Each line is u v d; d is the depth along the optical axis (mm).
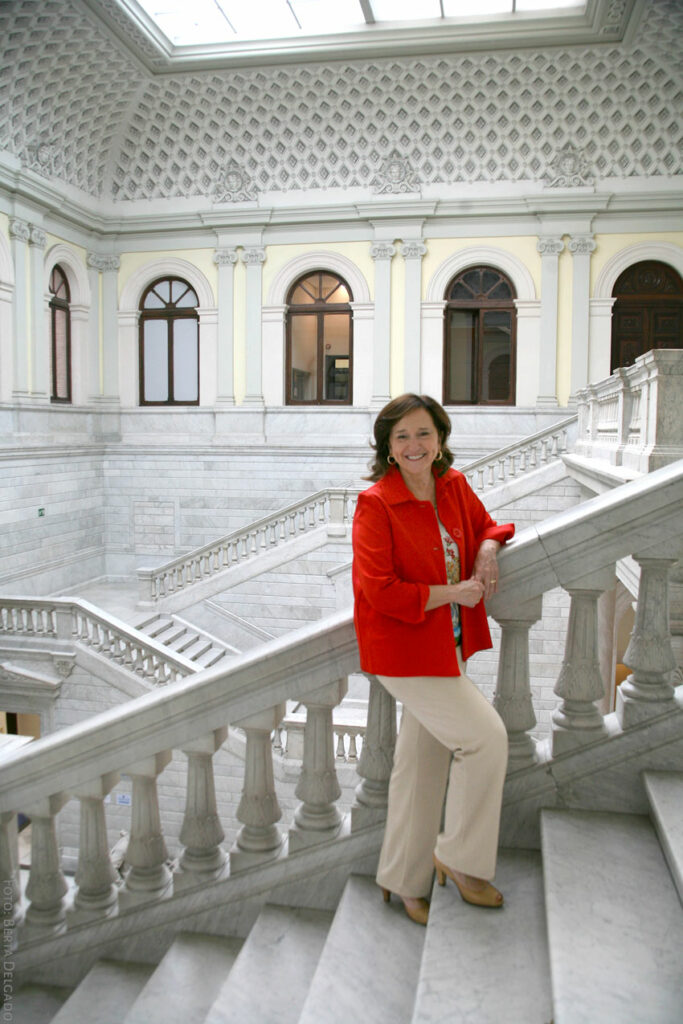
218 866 2914
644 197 17781
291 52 16406
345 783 9070
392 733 2732
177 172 19312
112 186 19703
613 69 16438
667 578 2527
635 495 2469
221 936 2830
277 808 2877
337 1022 2100
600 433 11359
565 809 2586
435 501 2518
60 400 19031
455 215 18547
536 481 14438
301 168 18938
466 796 2293
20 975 2984
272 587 15672
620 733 2566
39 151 16766
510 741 2625
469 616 2494
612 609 10383
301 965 2488
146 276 19938
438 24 15859
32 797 2943
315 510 17312
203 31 16469
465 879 2350
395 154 18469
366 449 18719
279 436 19641
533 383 18734
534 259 18531
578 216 18094
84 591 18641
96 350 20016
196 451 19500
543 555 2527
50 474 17500
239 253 19562
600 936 1993
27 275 17000
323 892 2764
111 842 11039
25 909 3117
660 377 6906
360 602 2412
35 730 15859
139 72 17078
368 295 19125
